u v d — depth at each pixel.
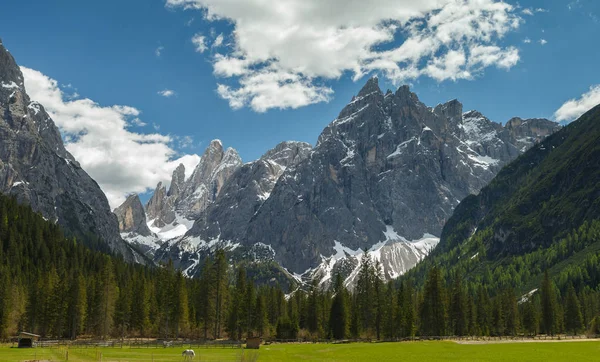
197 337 167.12
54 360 86.06
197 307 165.12
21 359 87.75
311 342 147.38
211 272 158.50
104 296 158.12
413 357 102.62
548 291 195.75
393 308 164.38
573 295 197.75
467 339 154.62
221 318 161.62
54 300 152.12
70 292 153.12
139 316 162.88
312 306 177.00
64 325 154.38
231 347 124.50
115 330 166.38
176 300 154.25
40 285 161.00
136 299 164.12
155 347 122.75
